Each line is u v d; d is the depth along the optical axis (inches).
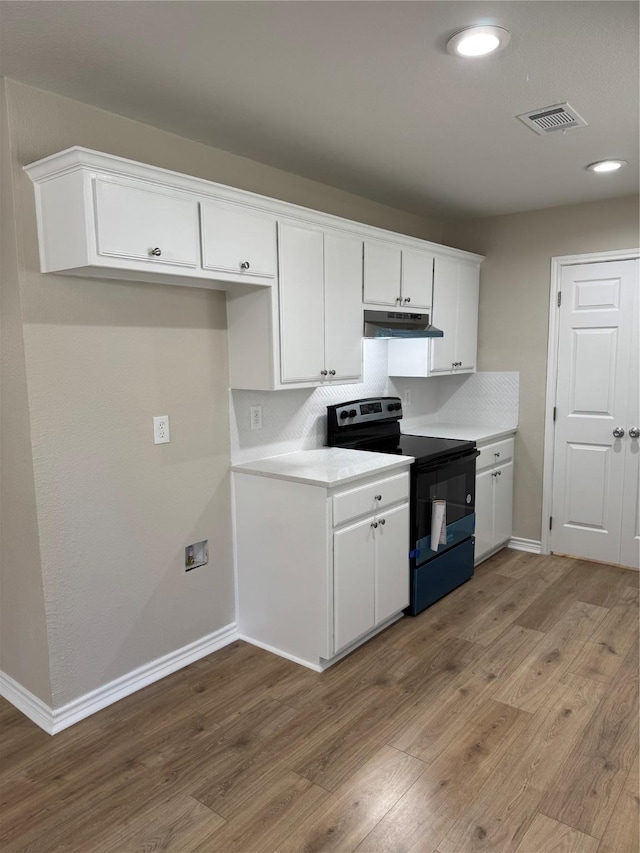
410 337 132.2
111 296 91.8
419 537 125.4
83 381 89.3
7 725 92.0
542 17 65.8
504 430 161.5
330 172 121.7
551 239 155.0
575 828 70.6
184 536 107.0
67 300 86.4
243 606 118.0
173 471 104.0
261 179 115.8
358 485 108.3
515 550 168.7
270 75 79.4
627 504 151.6
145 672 102.3
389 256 130.7
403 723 91.0
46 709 90.7
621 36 69.9
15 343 83.4
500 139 103.7
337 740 87.2
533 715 92.6
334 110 91.0
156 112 91.0
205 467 109.7
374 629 119.9
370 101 87.8
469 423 174.9
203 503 110.0
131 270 82.0
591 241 149.1
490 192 138.3
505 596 137.1
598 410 153.1
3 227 82.3
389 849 68.1
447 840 69.1
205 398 108.3
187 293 103.4
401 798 75.7
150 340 98.0
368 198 142.9
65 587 89.7
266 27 67.4
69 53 72.9
